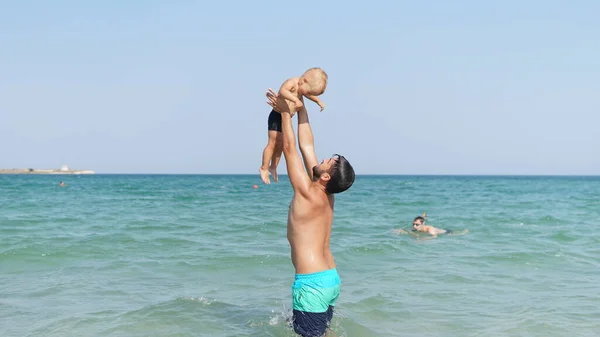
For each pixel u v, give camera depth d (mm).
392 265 8188
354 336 5203
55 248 8875
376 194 31906
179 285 6867
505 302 6273
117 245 9383
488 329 5434
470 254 9188
